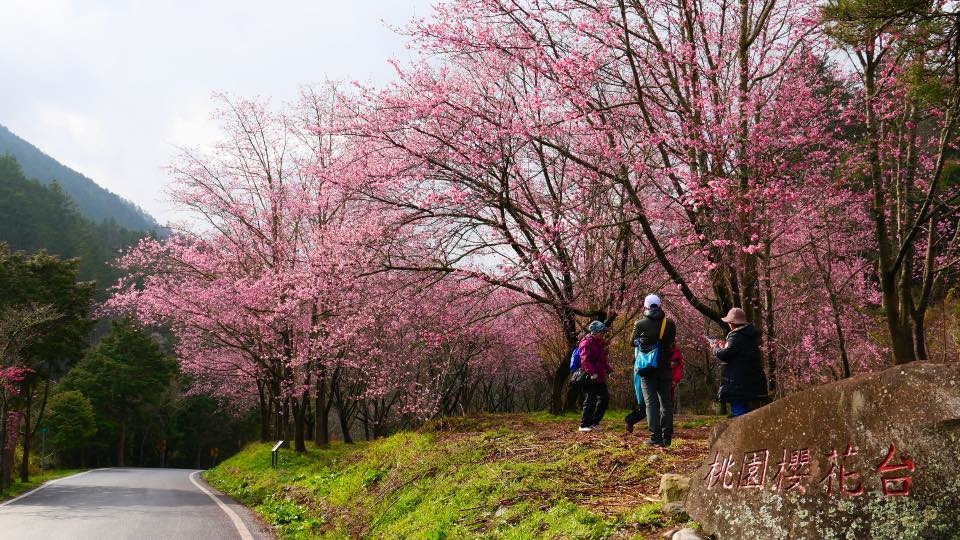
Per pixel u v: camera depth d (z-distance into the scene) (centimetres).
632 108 1279
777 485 444
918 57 956
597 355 1054
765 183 1162
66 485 2514
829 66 1424
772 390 1461
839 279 1709
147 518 1312
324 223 2039
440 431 1392
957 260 1229
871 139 1219
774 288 1627
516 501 730
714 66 1188
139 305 2584
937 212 1197
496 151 1333
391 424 3878
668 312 1762
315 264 1644
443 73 1522
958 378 357
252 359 2845
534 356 3000
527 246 1436
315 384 2511
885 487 378
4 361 2481
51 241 8906
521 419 1480
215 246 2650
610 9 1238
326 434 2730
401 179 1427
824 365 1784
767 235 1191
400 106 1359
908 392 376
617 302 1510
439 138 1337
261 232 2498
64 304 3177
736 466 488
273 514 1302
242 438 6981
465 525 722
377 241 1485
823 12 905
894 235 1446
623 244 1539
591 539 571
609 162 1205
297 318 2169
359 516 1019
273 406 3494
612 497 678
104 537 1052
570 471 788
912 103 1231
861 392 399
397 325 1938
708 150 1127
